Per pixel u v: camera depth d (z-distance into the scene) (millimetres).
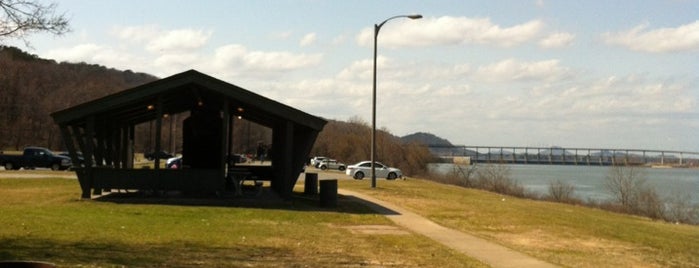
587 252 16297
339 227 18906
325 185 24266
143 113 29062
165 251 12938
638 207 41969
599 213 31516
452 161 115125
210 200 24219
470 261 13602
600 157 184125
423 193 34625
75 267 10492
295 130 28797
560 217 25156
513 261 13906
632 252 16875
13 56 85438
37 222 16844
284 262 12281
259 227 17891
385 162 82000
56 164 51875
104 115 26250
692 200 55062
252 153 113500
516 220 22812
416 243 16094
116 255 12102
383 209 24484
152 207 21859
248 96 24141
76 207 21391
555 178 100812
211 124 30734
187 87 24406
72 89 107188
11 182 33188
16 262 6109
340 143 101125
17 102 90438
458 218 22672
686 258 16516
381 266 12406
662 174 144625
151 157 84375
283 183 25469
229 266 11492
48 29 15633
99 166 24969
